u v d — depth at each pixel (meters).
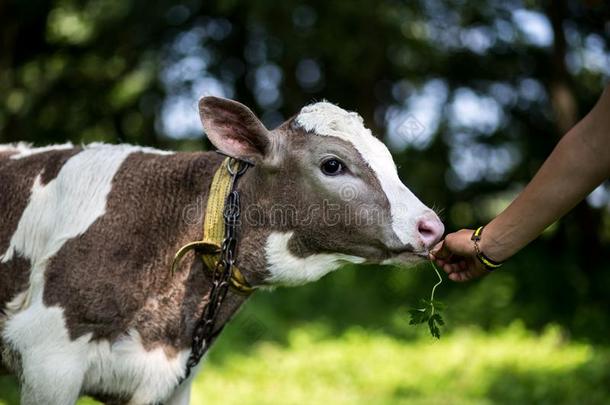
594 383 7.29
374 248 3.38
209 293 3.52
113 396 3.54
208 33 13.39
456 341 9.47
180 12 12.88
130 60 12.78
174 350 3.52
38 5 12.73
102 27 12.29
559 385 7.23
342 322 10.37
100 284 3.40
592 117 2.85
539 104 12.66
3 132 12.46
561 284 10.59
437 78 13.10
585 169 2.89
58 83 12.84
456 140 12.91
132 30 12.45
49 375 3.36
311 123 3.45
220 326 3.63
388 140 12.51
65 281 3.41
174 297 3.50
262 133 3.41
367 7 11.48
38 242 3.57
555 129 12.56
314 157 3.39
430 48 12.41
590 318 10.02
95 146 3.80
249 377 7.57
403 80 13.27
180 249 3.44
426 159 12.76
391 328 9.95
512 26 12.19
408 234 3.29
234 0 11.55
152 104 12.98
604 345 9.28
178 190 3.58
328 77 13.97
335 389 7.21
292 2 11.30
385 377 7.64
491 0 12.12
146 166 3.63
